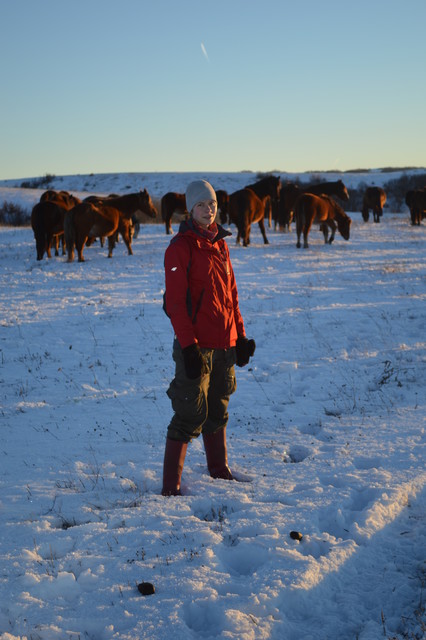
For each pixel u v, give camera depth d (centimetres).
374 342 897
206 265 397
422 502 384
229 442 517
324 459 459
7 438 541
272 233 2856
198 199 397
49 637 252
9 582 290
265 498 389
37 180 10169
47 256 2095
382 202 3581
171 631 251
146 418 599
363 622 271
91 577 294
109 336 1021
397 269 1697
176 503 379
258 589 280
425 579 302
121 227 2066
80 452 499
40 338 1015
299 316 1115
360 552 321
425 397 622
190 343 379
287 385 704
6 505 388
